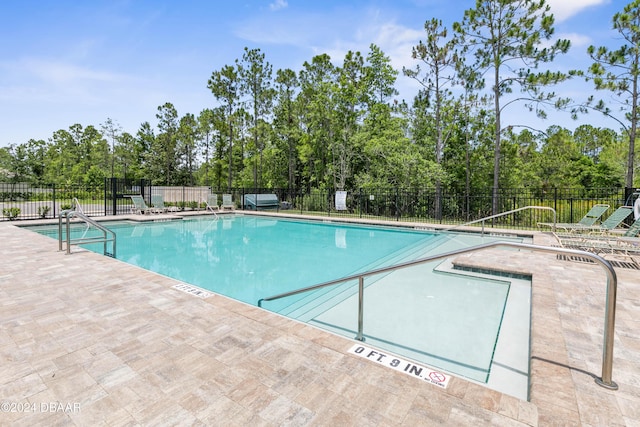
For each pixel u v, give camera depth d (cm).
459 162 2009
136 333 304
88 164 4066
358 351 273
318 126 2145
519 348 323
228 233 1159
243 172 2781
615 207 1281
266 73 2430
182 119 3216
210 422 191
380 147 1745
